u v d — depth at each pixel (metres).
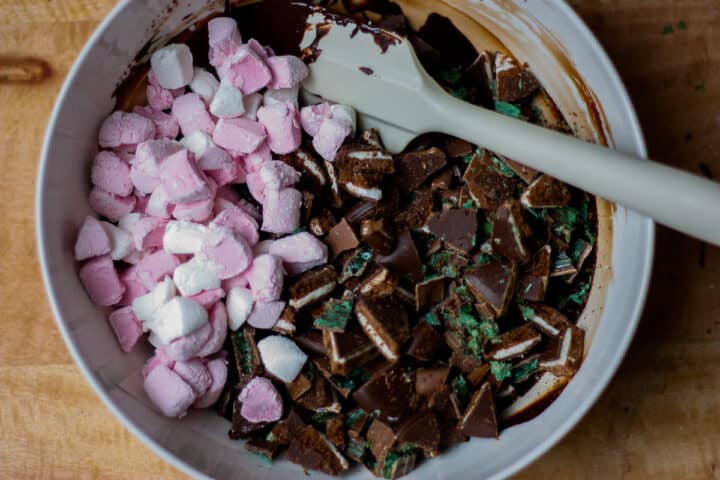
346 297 0.38
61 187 0.35
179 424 0.36
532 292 0.37
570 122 0.37
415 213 0.38
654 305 0.40
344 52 0.37
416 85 0.36
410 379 0.37
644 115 0.40
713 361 0.40
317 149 0.38
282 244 0.37
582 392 0.35
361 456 0.37
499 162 0.37
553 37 0.36
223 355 0.38
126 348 0.37
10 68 0.40
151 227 0.37
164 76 0.37
